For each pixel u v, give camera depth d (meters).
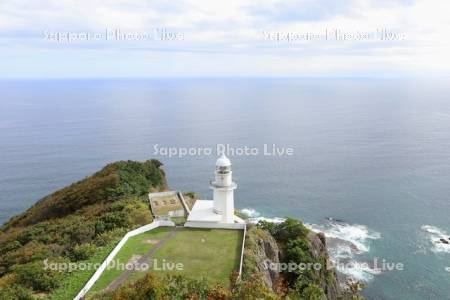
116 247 38.59
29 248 41.34
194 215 47.41
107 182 61.88
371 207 93.00
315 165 131.88
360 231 80.38
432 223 83.25
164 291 26.69
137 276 33.38
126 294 26.05
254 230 44.56
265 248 43.75
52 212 61.72
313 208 93.56
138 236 42.69
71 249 39.62
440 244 73.88
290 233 50.78
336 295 52.97
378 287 60.59
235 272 33.16
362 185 109.38
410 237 77.12
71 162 144.50
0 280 32.19
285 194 103.50
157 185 70.56
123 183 61.72
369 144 163.25
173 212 51.12
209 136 187.75
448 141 164.12
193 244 40.66
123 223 45.50
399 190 104.19
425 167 125.25
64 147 169.00
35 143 178.62
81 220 48.62
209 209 49.81
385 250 72.19
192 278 30.95
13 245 45.81
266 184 111.94
